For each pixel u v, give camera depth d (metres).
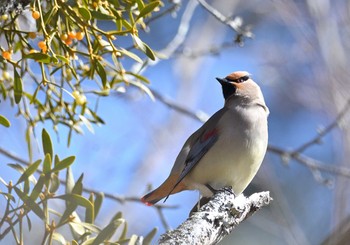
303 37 16.56
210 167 10.75
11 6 7.49
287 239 13.85
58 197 7.48
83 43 8.95
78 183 7.64
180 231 7.48
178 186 11.03
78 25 8.00
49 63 8.14
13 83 8.77
